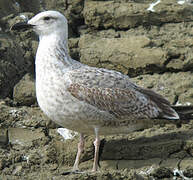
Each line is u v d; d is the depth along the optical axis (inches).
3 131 486.9
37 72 438.0
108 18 593.9
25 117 495.8
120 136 473.1
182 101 513.0
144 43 553.3
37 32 454.3
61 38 448.8
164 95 517.7
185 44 551.5
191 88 522.3
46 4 613.6
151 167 443.2
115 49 554.6
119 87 439.2
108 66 555.5
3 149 467.2
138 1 610.2
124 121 442.9
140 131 480.1
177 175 436.1
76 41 580.4
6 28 576.4
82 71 435.2
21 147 469.4
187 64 540.7
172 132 476.4
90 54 560.4
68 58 445.4
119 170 430.6
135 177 405.7
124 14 589.3
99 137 458.6
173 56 544.7
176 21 587.5
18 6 604.4
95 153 433.1
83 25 610.5
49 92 426.9
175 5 591.2
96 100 429.1
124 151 459.5
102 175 402.0
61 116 429.7
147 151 458.9
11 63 543.2
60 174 426.9
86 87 427.5
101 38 576.7
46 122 491.5
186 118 460.4
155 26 587.5
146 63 543.8
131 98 440.1
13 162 454.6
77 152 454.0
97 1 606.9
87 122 432.5
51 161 454.6
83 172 420.5
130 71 550.6
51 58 436.1
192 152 457.1
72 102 424.5
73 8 611.2
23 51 562.3
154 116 449.4
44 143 472.4
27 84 528.4
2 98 524.7
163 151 458.6
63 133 484.1
